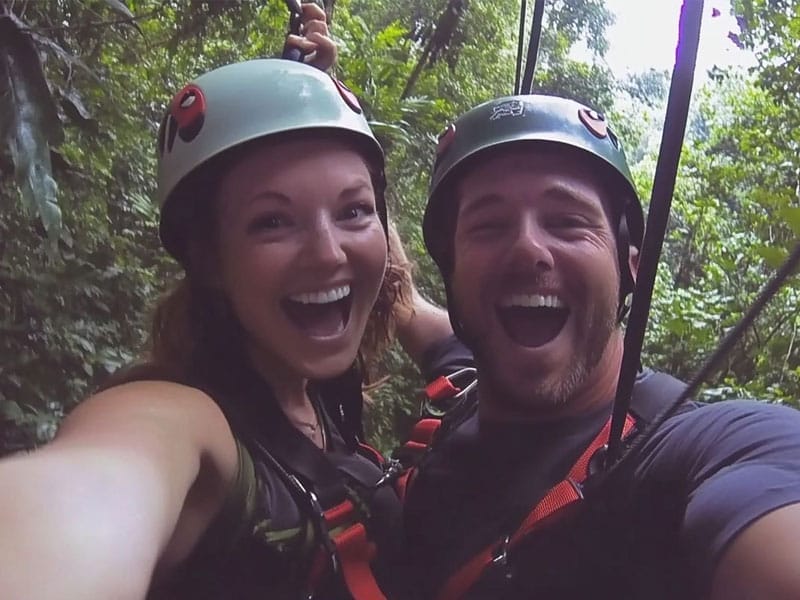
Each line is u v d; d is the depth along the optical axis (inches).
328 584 21.0
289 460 21.6
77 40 65.8
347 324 23.2
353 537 21.6
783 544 13.9
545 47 149.6
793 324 62.3
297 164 21.8
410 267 35.3
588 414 23.0
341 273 22.2
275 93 22.0
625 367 15.8
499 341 23.3
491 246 23.0
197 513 18.2
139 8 78.8
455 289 24.4
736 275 87.1
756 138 93.7
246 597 19.3
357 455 26.4
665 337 83.2
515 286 22.6
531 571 20.5
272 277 21.8
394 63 87.7
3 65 39.7
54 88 51.9
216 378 22.1
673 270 118.2
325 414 26.5
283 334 22.4
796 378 61.3
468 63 125.3
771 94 78.4
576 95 157.9
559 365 22.8
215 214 22.6
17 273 67.4
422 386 93.8
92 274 76.5
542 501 20.7
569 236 22.8
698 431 18.7
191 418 17.5
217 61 95.8
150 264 92.5
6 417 61.8
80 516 11.9
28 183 39.6
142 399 17.5
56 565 11.0
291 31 31.1
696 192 112.6
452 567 22.2
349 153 22.8
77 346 72.3
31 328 68.2
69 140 77.0
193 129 22.3
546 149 22.9
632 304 15.0
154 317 23.6
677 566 18.3
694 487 17.4
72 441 14.4
